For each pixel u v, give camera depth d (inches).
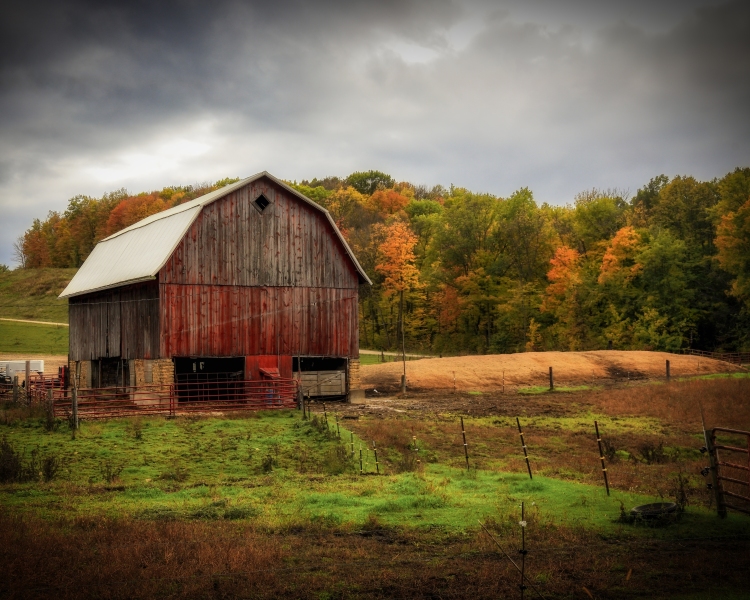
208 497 670.5
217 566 443.2
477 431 1128.8
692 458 976.9
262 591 407.8
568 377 2011.6
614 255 2965.1
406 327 3572.8
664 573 440.5
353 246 3735.2
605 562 458.3
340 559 468.4
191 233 1355.8
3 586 396.5
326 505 625.3
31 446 912.3
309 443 967.6
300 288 1455.5
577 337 2920.8
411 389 1795.0
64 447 909.2
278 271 1435.8
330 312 1483.8
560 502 634.8
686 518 564.7
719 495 571.2
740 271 2657.5
